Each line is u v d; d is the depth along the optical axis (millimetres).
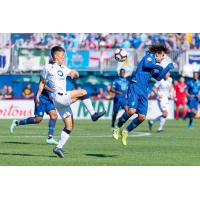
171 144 50656
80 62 93625
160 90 66625
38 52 92500
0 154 42062
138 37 102062
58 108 38906
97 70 93438
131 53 92375
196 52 94125
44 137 56281
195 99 75562
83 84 94000
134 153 43531
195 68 94188
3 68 92188
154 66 40500
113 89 71438
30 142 51188
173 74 94188
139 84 40688
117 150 45438
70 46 101875
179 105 93625
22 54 92438
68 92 38188
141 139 55781
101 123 80625
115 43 102000
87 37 102375
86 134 60875
